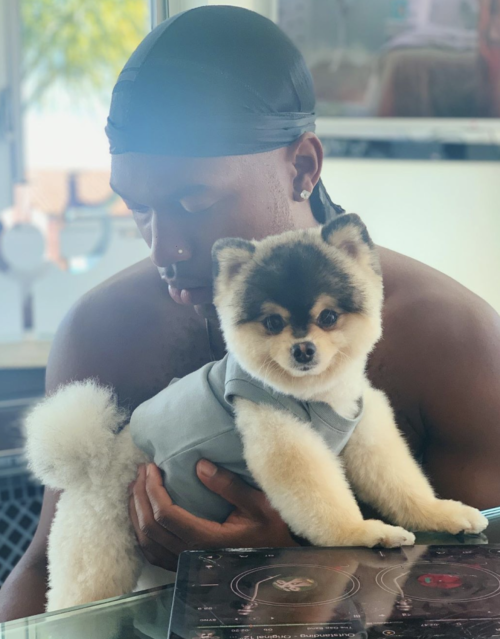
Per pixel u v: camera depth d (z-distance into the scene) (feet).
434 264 6.49
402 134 6.33
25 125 7.10
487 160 6.37
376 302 2.69
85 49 7.10
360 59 6.18
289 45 3.04
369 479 2.74
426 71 6.22
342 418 2.66
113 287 3.67
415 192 6.42
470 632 1.79
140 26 6.61
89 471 2.94
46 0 7.04
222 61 2.79
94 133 7.19
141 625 2.13
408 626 1.83
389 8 6.10
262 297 2.57
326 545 2.43
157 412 2.88
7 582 3.22
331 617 1.86
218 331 3.43
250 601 1.97
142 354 3.48
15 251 6.80
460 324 3.38
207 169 2.74
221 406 2.71
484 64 6.23
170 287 3.06
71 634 2.08
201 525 2.65
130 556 2.88
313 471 2.53
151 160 2.74
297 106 2.97
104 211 6.89
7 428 5.73
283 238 2.72
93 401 3.07
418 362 3.31
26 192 7.05
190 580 2.11
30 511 5.67
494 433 3.25
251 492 2.68
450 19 6.14
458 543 2.47
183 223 2.84
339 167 6.39
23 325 6.79
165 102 2.73
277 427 2.58
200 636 1.79
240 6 3.40
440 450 3.35
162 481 2.81
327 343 2.53
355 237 2.70
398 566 2.21
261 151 2.82
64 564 2.88
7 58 6.96
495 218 6.43
